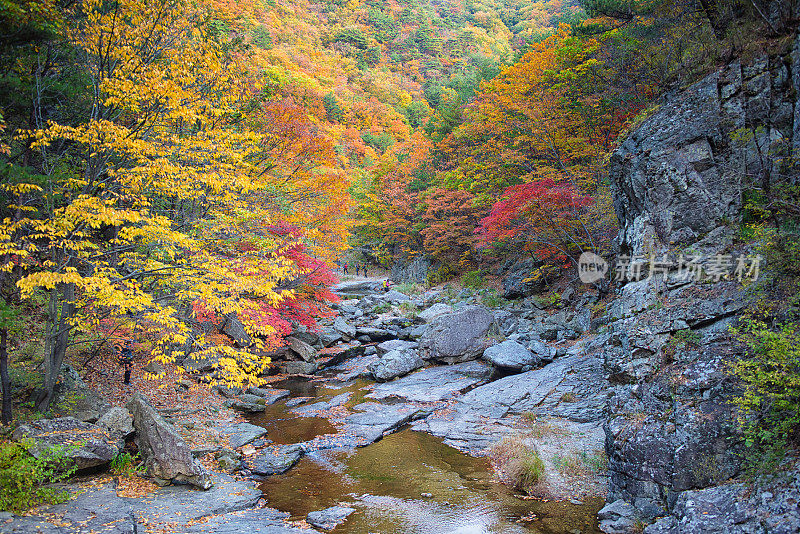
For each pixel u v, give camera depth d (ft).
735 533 17.29
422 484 29.63
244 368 36.55
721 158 29.45
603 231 57.47
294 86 118.42
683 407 22.74
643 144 33.96
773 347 19.20
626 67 54.95
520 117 76.74
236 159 36.73
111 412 31.55
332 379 58.23
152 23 33.19
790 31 28.94
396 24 310.04
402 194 131.54
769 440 19.34
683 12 47.80
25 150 33.94
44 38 28.71
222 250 44.60
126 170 30.68
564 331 59.62
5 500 22.09
